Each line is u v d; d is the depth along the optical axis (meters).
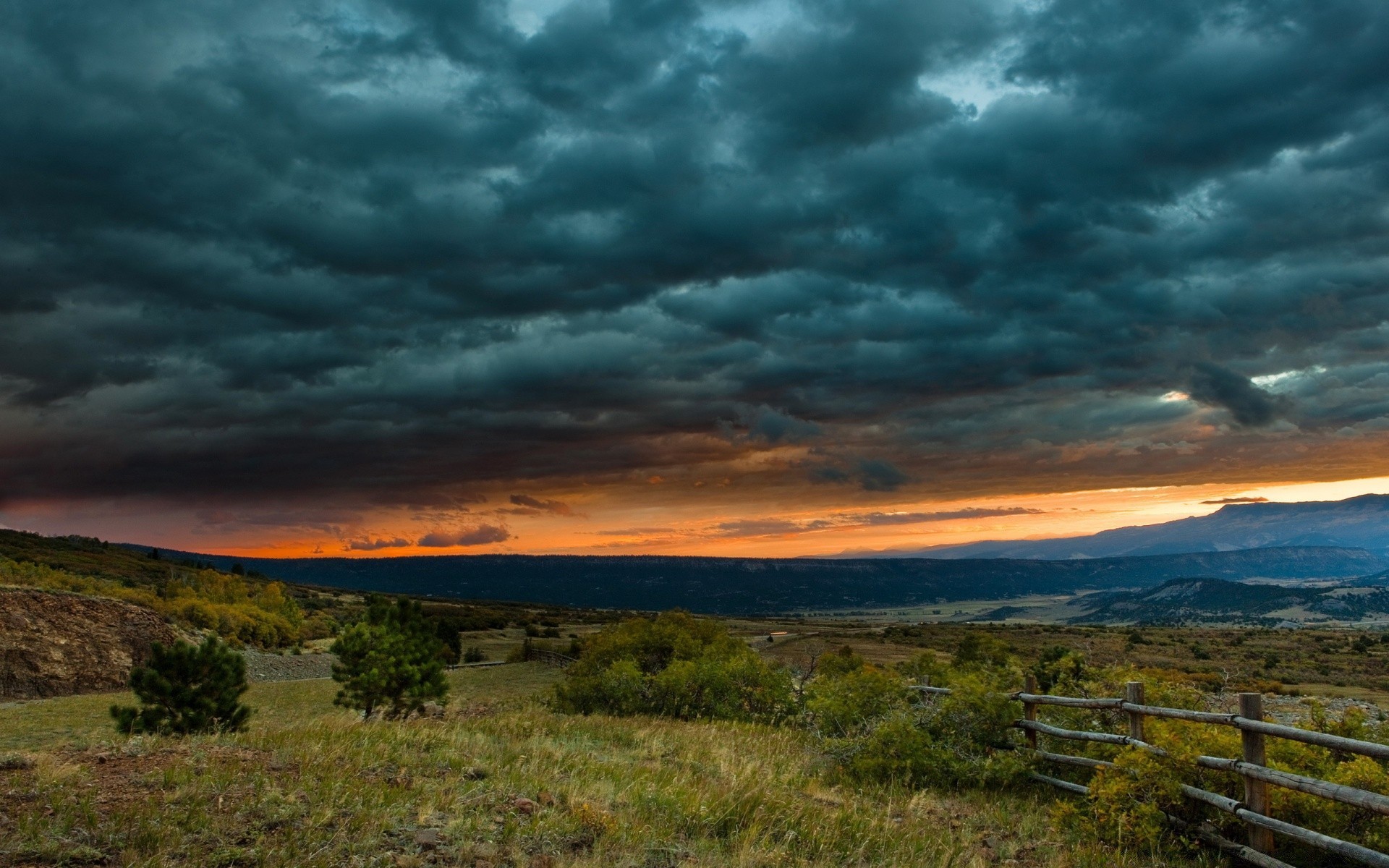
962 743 11.68
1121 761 8.63
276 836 6.25
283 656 61.22
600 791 8.72
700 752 12.39
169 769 7.88
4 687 39.31
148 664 14.97
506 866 6.28
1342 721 9.26
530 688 41.75
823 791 10.43
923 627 133.50
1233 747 8.45
